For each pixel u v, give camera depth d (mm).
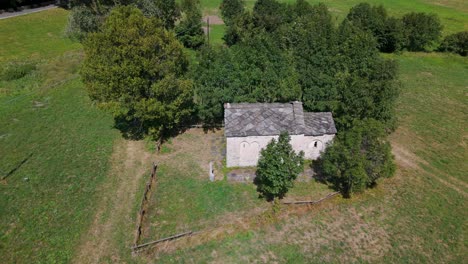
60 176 39656
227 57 47000
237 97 46062
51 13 94562
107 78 40219
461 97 62625
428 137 50281
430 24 82000
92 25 68188
